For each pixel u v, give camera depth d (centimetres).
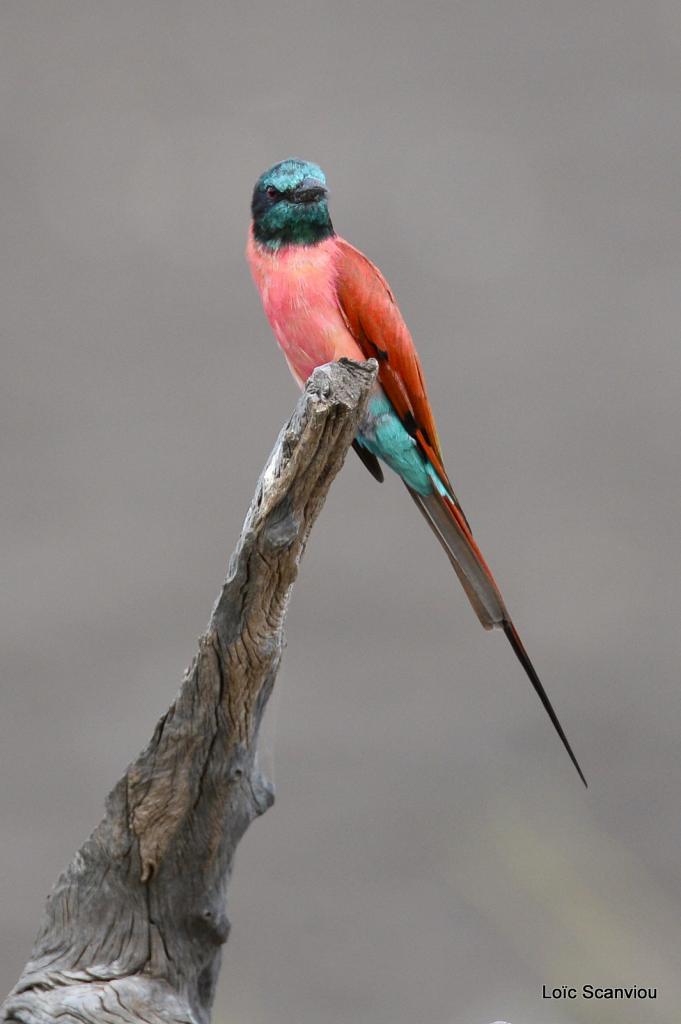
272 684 618
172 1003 614
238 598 595
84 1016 604
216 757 610
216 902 625
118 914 621
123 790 614
